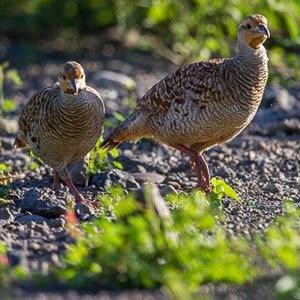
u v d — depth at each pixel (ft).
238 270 29.09
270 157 50.90
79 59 80.38
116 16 81.15
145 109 44.37
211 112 42.16
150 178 44.93
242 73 41.91
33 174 47.09
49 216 38.27
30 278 29.76
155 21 78.79
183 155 51.39
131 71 75.77
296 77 69.51
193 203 33.04
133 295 28.50
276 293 28.27
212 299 28.04
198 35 75.56
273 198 41.83
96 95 42.16
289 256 29.50
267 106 62.75
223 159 50.39
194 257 29.71
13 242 33.40
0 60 79.46
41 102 41.91
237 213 38.45
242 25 42.27
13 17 85.92
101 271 29.84
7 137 55.62
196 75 42.50
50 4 84.99
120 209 32.40
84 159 44.86
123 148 53.16
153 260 30.12
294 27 71.31
